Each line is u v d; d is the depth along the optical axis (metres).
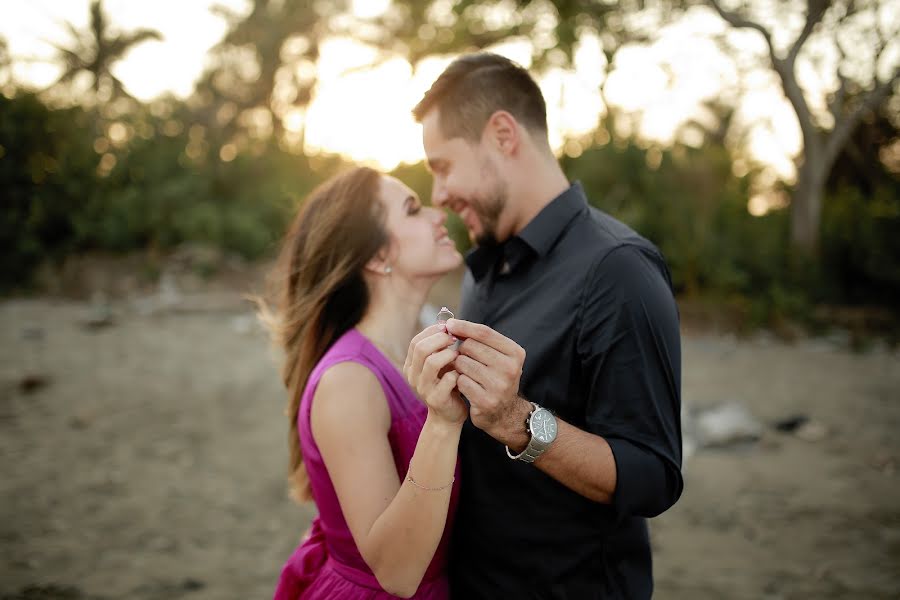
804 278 14.25
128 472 5.18
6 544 3.95
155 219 16.97
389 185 1.80
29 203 16.73
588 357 1.49
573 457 1.33
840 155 18.66
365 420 1.49
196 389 7.68
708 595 3.47
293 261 1.83
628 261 1.49
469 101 1.73
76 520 4.32
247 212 18.86
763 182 17.50
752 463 5.54
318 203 1.81
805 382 8.72
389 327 1.77
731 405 6.86
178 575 3.66
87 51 23.06
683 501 4.74
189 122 23.45
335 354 1.57
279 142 23.95
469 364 1.24
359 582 1.58
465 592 1.66
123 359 9.11
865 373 9.45
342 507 1.47
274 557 3.91
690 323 12.98
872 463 5.51
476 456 1.60
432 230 1.80
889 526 4.29
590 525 1.53
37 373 8.06
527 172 1.74
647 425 1.41
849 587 3.54
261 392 7.61
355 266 1.73
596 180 14.04
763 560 3.87
